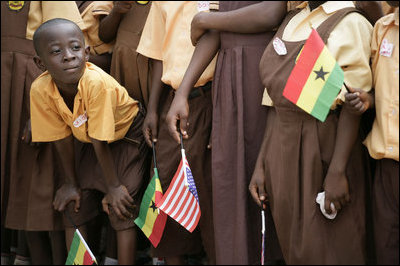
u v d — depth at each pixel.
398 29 2.16
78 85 2.20
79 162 2.56
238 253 2.31
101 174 2.50
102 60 2.66
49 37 2.14
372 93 2.21
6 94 2.60
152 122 2.49
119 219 2.46
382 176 2.21
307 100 2.02
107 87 2.26
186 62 2.46
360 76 2.15
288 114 2.22
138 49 2.51
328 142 2.19
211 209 2.49
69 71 2.16
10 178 2.64
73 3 2.56
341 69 2.02
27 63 2.59
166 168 2.47
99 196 2.62
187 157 2.45
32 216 2.59
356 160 2.23
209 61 2.41
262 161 2.33
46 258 2.83
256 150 2.39
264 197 2.31
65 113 2.30
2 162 2.64
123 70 2.59
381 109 2.15
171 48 2.49
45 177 2.59
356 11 2.23
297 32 2.26
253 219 2.40
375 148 2.16
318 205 2.19
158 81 2.53
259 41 2.39
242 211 2.32
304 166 2.21
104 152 2.35
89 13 2.64
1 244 2.91
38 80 2.31
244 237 2.31
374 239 2.25
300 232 2.22
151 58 2.57
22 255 2.90
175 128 2.31
